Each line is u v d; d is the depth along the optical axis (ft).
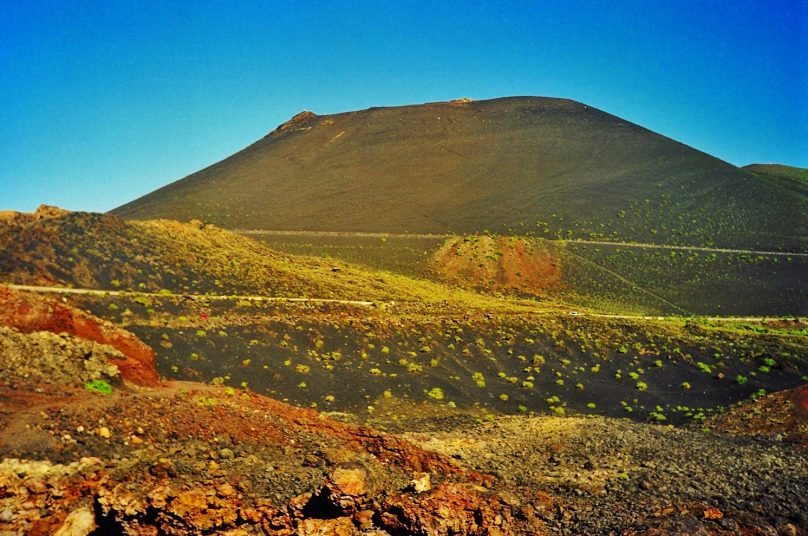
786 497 62.13
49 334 72.95
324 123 541.34
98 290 134.92
